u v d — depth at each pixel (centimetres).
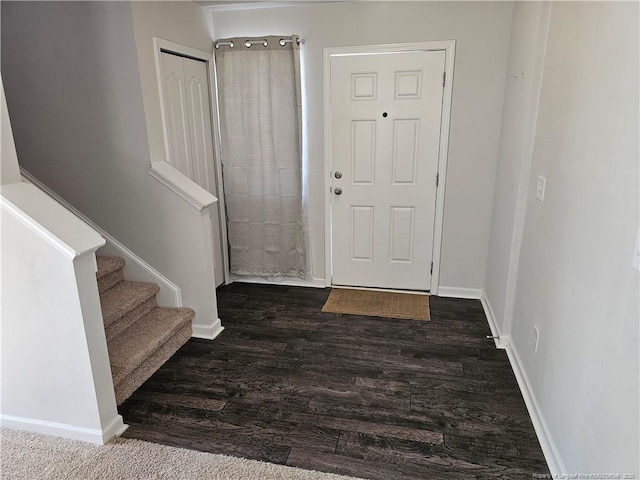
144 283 291
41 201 183
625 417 122
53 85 269
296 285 389
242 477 176
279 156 355
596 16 156
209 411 218
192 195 268
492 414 214
